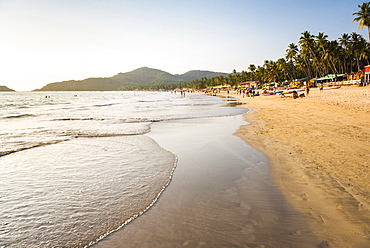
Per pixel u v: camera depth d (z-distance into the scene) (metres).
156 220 4.11
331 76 67.69
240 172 6.39
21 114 27.22
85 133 13.22
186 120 18.69
